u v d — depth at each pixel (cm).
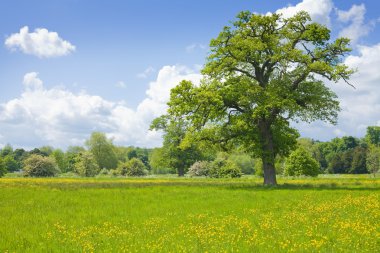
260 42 3991
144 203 2477
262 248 1196
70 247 1259
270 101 3809
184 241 1316
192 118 4175
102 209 2212
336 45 4072
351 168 12762
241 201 2536
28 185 4141
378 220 1653
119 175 9881
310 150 14538
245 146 4306
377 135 15250
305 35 4097
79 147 15050
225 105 4159
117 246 1252
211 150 4403
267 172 4244
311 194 2916
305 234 1376
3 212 2108
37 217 1927
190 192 3247
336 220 1636
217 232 1447
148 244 1275
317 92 4059
